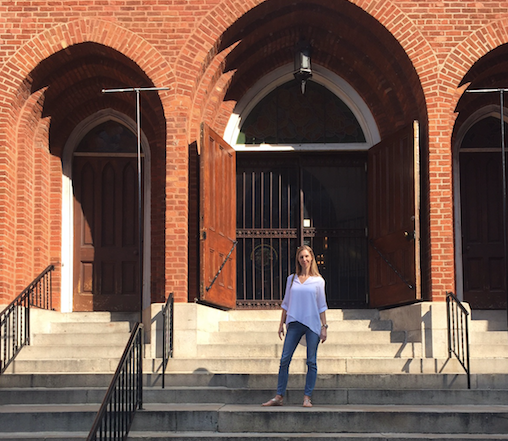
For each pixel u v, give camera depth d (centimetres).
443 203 987
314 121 1155
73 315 1088
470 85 1077
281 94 1162
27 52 1012
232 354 936
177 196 987
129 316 1093
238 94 1130
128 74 1054
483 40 1010
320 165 1162
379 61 1089
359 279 1138
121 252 1152
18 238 1037
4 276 995
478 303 1143
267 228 1151
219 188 1055
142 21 1015
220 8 1016
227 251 1074
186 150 996
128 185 1166
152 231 1098
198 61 1009
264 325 1024
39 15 1016
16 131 1049
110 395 625
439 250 979
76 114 1142
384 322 1016
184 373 819
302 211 1147
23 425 696
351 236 1146
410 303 1030
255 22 1067
